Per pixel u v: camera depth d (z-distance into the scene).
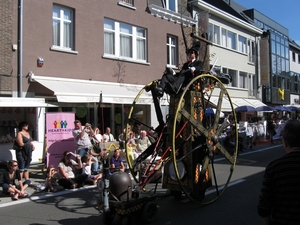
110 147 10.62
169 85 6.36
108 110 16.06
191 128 6.68
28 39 12.53
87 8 14.74
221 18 25.58
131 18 16.89
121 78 16.23
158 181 7.62
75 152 10.35
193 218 5.99
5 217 6.27
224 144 14.93
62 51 13.70
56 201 7.45
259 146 19.28
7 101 9.62
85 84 14.20
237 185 8.83
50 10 13.30
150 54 17.91
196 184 6.74
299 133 2.73
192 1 22.44
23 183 8.57
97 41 15.15
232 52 26.94
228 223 5.71
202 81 7.04
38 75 12.84
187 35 19.75
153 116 17.66
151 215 5.76
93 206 6.99
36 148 11.40
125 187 5.50
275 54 34.88
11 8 12.07
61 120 10.43
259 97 31.09
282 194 2.62
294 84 41.84
